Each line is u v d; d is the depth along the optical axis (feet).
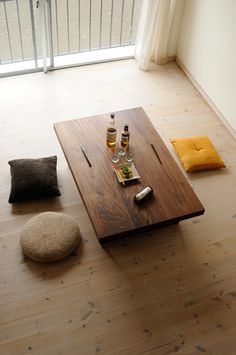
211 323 8.94
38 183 10.39
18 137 12.10
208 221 10.64
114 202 9.09
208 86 13.53
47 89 13.55
